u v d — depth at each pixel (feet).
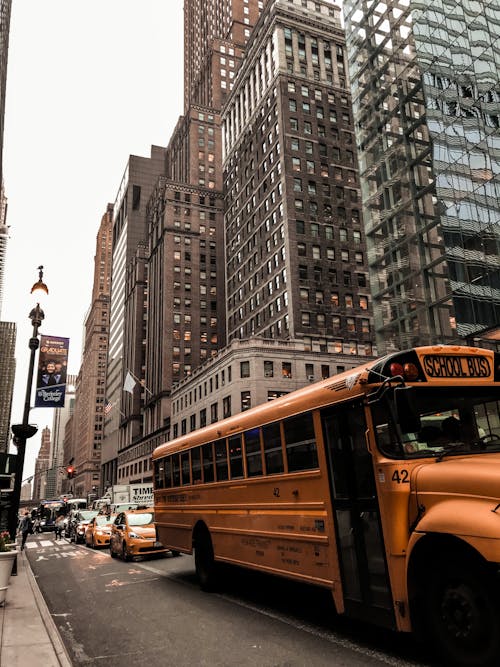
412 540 16.61
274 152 244.42
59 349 55.83
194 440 36.73
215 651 19.99
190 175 368.07
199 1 516.32
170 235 340.80
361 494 19.44
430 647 18.15
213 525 32.53
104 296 650.43
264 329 235.40
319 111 250.98
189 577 39.55
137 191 493.77
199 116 384.27
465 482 15.83
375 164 136.46
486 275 94.94
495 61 100.63
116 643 22.18
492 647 14.42
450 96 110.83
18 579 41.75
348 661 17.79
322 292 221.46
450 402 19.16
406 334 118.52
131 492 124.26
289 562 24.13
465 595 15.30
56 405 54.08
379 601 18.12
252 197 263.08
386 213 129.90
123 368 428.15
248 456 28.78
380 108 136.26
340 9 276.41
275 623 23.58
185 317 327.88
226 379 188.85
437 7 118.11
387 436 18.52
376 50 139.85
